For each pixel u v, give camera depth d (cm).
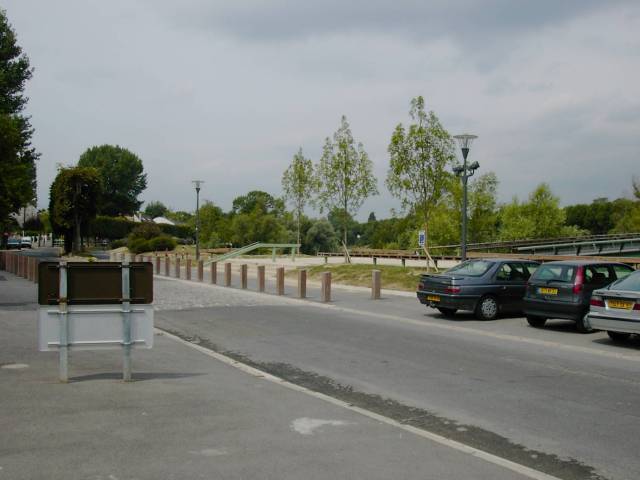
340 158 3528
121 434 562
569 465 524
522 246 4594
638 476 499
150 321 787
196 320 1499
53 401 676
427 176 2825
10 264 3173
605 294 1135
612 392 787
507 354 1059
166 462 491
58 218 5497
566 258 2553
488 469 489
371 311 1708
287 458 507
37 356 952
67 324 764
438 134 2816
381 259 4206
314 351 1084
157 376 823
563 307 1312
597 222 9362
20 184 3350
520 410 701
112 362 921
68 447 524
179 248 6688
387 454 521
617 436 605
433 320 1521
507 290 1537
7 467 476
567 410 701
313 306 1845
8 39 4541
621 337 1213
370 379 860
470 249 4600
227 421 611
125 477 459
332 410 659
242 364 918
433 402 735
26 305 1688
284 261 4434
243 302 1936
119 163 11131
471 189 5922
